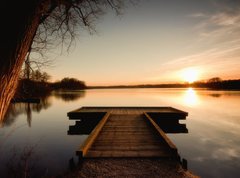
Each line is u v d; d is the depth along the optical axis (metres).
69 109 25.48
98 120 12.24
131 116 11.08
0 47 1.29
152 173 4.16
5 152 7.88
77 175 4.15
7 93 1.41
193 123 14.81
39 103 34.00
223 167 6.77
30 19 1.45
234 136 10.98
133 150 5.41
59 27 3.40
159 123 12.07
